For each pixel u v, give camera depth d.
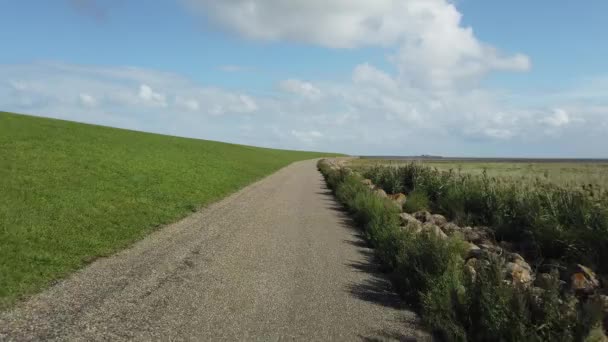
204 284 7.50
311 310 6.64
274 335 5.67
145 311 6.14
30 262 7.61
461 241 9.63
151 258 8.84
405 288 7.60
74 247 8.84
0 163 15.00
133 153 26.23
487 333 5.53
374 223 12.48
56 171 15.73
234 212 15.38
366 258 10.10
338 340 5.66
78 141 25.64
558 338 5.05
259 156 60.06
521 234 12.59
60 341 5.07
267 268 8.74
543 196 13.94
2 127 24.61
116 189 15.14
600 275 8.46
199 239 10.83
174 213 13.81
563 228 11.23
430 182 21.75
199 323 5.88
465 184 18.78
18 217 9.76
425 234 9.54
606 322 5.68
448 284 6.79
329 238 12.07
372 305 7.03
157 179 19.08
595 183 18.17
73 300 6.34
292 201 19.78
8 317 5.59
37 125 28.92
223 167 31.98
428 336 5.91
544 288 6.25
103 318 5.80
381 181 26.56
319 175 40.12
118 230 10.70
